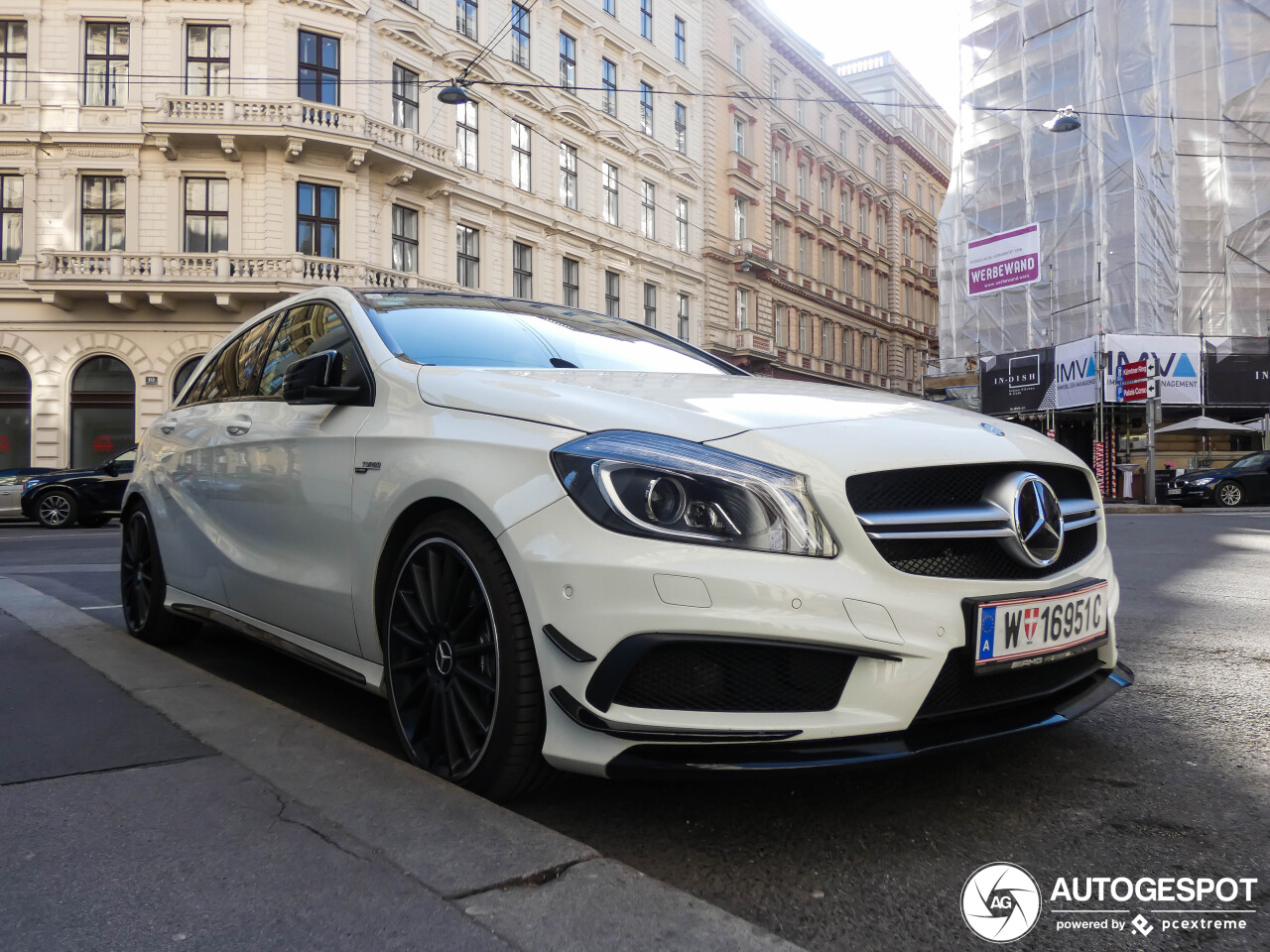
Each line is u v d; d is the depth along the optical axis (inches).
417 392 97.2
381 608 95.8
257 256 720.3
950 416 94.5
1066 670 88.4
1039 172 952.3
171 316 753.6
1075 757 97.3
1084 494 97.5
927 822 80.3
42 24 735.7
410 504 89.8
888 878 70.1
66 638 154.0
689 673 73.5
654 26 1099.3
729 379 108.0
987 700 80.7
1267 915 64.8
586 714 73.0
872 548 75.2
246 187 737.0
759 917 64.3
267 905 61.0
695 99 1168.2
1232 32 890.1
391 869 66.1
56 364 750.5
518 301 135.6
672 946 57.1
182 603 141.1
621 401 85.8
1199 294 882.1
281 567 112.5
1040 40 952.3
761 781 89.6
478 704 83.3
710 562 72.7
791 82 1373.0
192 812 75.9
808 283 1403.8
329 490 103.0
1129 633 167.5
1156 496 843.4
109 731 97.8
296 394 105.0
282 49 731.4
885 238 1674.5
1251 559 284.8
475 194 853.2
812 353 1411.2
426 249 815.7
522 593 77.1
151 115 722.2
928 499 80.8
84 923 58.8
